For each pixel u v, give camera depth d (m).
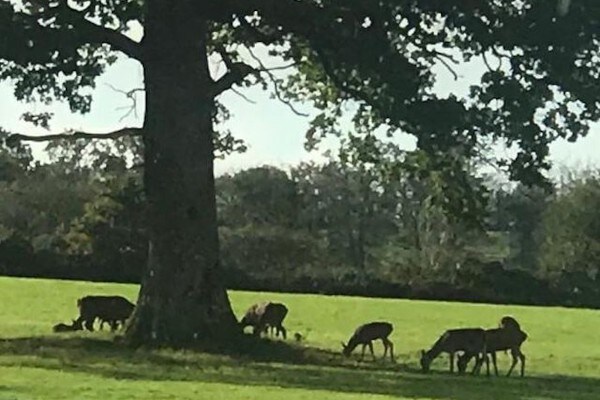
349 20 32.50
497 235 120.06
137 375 27.97
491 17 32.25
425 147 33.22
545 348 46.09
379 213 121.06
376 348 41.69
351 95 35.34
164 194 35.06
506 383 30.25
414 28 32.50
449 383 29.31
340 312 66.06
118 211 88.06
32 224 108.38
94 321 44.44
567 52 32.22
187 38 34.94
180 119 35.00
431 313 69.38
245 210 118.94
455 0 32.03
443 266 98.12
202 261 35.09
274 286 90.19
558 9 32.19
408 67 32.28
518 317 69.00
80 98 36.00
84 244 88.62
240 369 30.42
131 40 34.88
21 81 34.91
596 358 41.19
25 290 71.88
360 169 42.06
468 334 32.84
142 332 35.19
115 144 88.94
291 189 120.25
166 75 34.97
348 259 119.25
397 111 32.44
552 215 106.44
